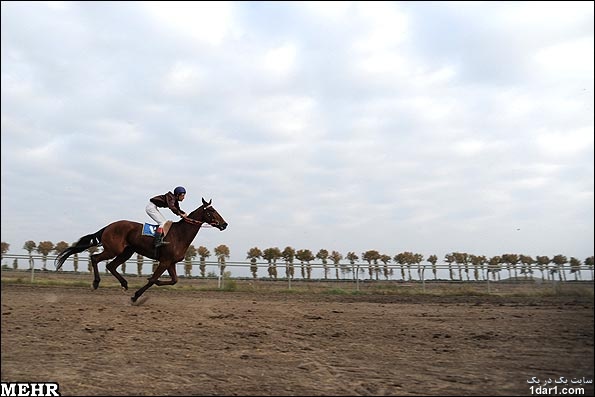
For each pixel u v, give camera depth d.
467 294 17.95
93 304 11.55
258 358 5.73
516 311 10.71
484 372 4.84
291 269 21.02
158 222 11.01
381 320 9.19
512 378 4.56
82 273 23.36
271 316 9.70
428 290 19.48
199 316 9.54
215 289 19.14
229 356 5.86
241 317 9.46
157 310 10.40
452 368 5.08
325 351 6.14
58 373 5.02
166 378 4.81
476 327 8.07
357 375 4.87
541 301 14.09
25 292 15.05
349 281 22.27
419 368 5.13
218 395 4.22
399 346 6.44
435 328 8.03
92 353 6.04
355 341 6.85
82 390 4.41
